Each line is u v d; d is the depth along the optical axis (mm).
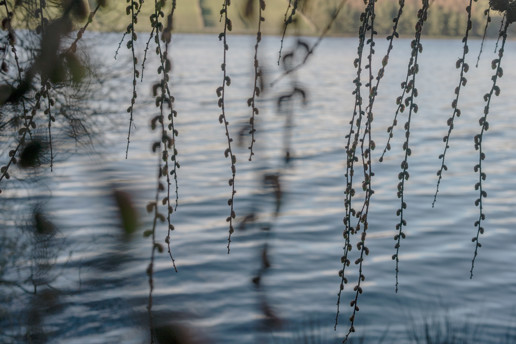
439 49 90062
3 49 1184
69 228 6801
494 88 1328
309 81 40906
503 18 1279
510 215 10664
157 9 1131
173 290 6367
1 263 3564
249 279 6742
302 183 12805
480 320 5828
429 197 11922
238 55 64000
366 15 1227
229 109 24984
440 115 26078
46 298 4684
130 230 924
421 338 5156
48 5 1094
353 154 1302
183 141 17891
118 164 11961
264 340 5016
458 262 8016
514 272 7648
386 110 27641
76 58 1081
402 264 7891
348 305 6301
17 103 1160
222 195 11516
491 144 19016
